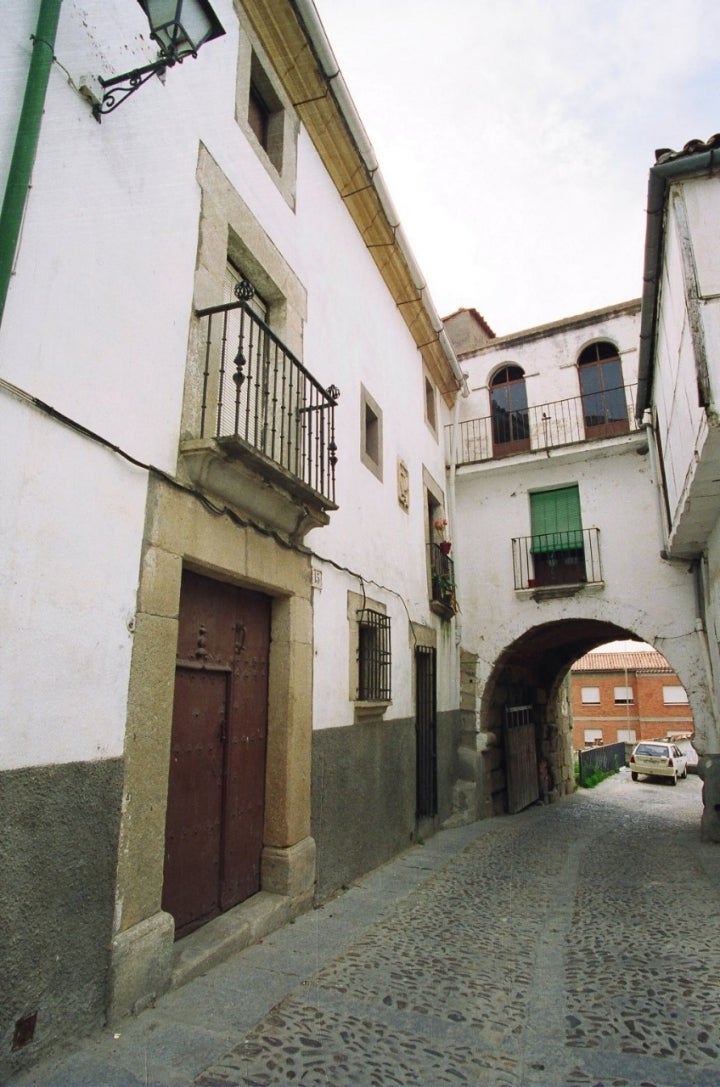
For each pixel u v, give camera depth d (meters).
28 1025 2.59
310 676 5.41
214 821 4.27
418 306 9.52
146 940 3.21
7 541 2.70
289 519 4.96
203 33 3.25
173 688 3.66
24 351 2.88
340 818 5.79
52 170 3.14
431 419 11.03
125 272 3.60
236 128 5.06
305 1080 2.68
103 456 3.29
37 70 3.02
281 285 5.51
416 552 9.11
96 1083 2.53
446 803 9.62
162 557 3.63
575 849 8.33
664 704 36.28
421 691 8.80
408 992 3.63
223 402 4.57
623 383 11.45
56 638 2.90
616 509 10.88
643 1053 3.03
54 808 2.81
